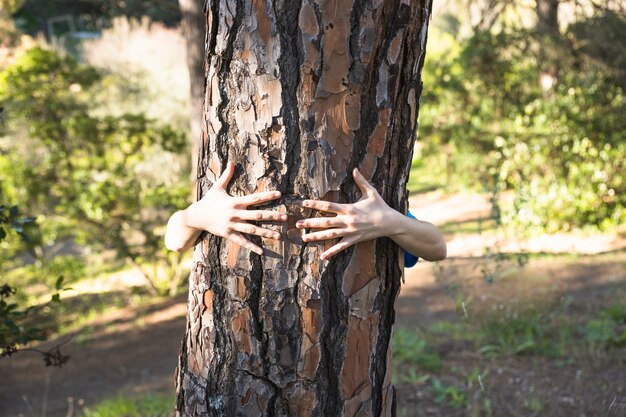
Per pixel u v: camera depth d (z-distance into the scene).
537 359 5.04
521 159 10.88
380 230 1.75
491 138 11.60
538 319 5.66
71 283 11.51
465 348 5.44
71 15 18.44
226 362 1.81
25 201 9.38
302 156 1.71
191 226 1.82
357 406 1.80
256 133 1.73
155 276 10.36
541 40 10.84
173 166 11.59
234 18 1.71
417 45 1.77
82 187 9.52
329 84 1.68
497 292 6.04
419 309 7.13
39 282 11.54
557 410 4.04
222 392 1.82
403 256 1.92
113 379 6.79
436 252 1.89
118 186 9.90
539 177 10.85
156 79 16.20
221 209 1.75
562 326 5.58
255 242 1.75
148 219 9.95
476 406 4.04
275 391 1.78
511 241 10.01
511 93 11.50
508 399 4.32
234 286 1.78
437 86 12.31
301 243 1.73
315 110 1.69
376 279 1.81
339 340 1.77
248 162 1.75
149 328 8.62
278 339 1.76
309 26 1.67
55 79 9.54
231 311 1.79
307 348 1.76
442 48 16.38
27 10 20.58
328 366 1.78
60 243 13.24
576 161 10.56
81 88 9.94
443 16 14.84
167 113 15.34
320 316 1.75
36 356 7.93
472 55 11.45
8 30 16.92
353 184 1.74
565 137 10.58
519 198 7.33
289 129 1.71
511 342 5.42
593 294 6.79
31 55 9.51
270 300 1.75
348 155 1.72
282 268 1.74
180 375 1.93
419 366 5.11
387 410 1.89
